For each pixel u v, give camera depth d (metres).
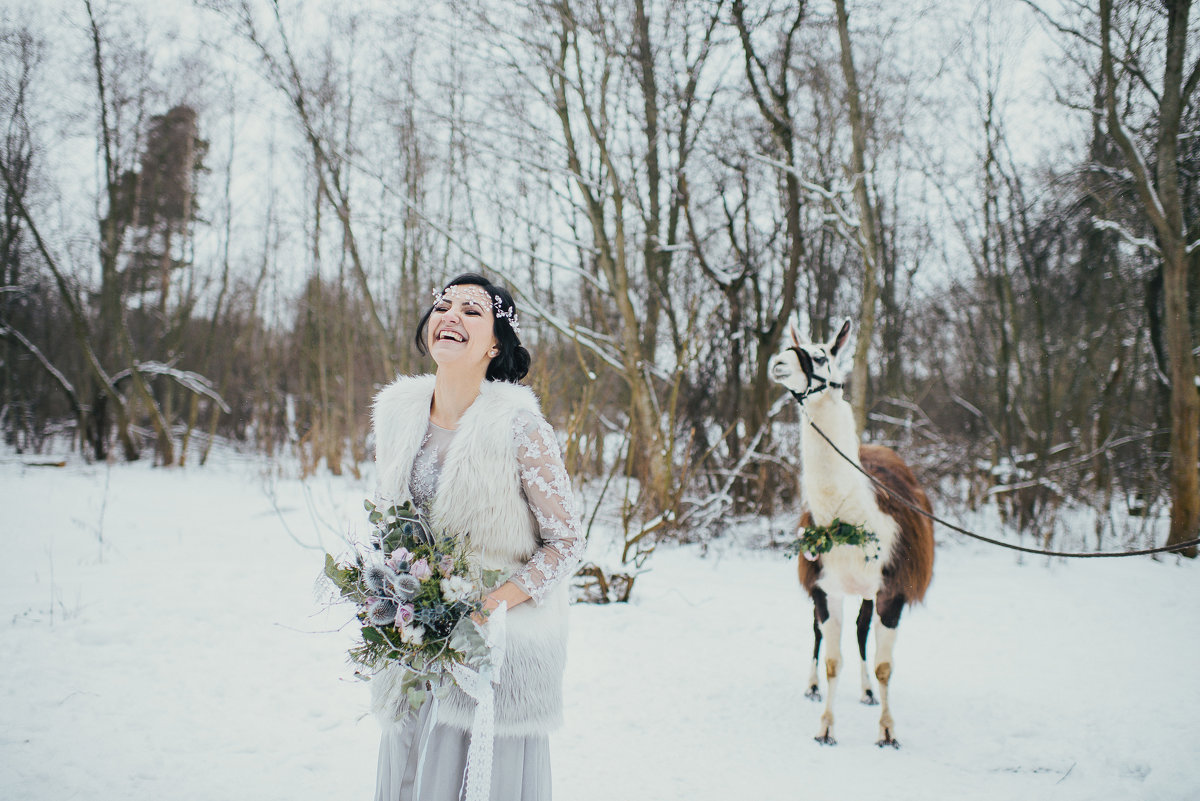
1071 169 11.41
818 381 4.11
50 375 19.70
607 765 3.53
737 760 3.64
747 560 8.81
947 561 9.05
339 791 3.12
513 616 2.07
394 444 2.26
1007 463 12.19
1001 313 13.58
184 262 21.72
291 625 5.42
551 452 2.12
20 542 8.16
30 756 3.28
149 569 7.03
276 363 25.12
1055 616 6.46
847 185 11.30
